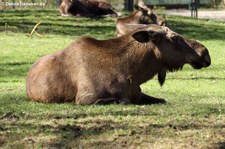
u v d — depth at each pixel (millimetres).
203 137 16625
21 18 57875
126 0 74000
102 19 60750
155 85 30641
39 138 16484
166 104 21906
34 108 20531
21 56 42500
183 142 16172
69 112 19656
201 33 57969
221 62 42344
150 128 17453
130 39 21344
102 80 20969
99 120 18422
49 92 21438
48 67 21656
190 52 21500
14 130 17328
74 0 60562
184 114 19547
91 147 15703
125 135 16703
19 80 32781
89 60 21094
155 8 81375
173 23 61750
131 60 21156
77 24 57094
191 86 30812
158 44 21281
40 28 53750
